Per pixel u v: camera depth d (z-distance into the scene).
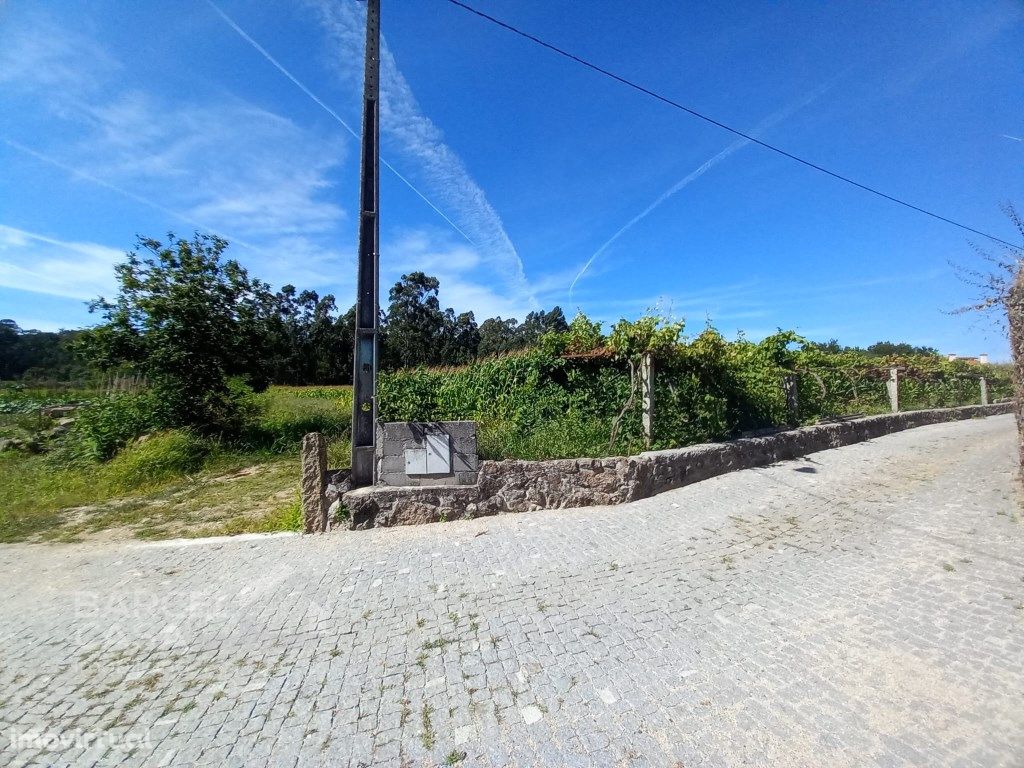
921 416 13.28
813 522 5.31
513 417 7.71
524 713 2.56
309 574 4.54
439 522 5.84
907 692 2.55
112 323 11.32
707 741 2.29
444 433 6.04
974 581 3.66
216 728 2.60
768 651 2.99
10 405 18.97
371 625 3.58
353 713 2.65
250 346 12.65
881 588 3.69
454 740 2.40
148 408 11.45
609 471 6.35
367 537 5.45
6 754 2.48
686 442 7.84
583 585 4.03
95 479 9.16
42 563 5.35
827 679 2.69
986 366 19.20
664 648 3.07
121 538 6.11
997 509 5.17
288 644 3.39
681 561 4.44
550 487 6.18
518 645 3.19
